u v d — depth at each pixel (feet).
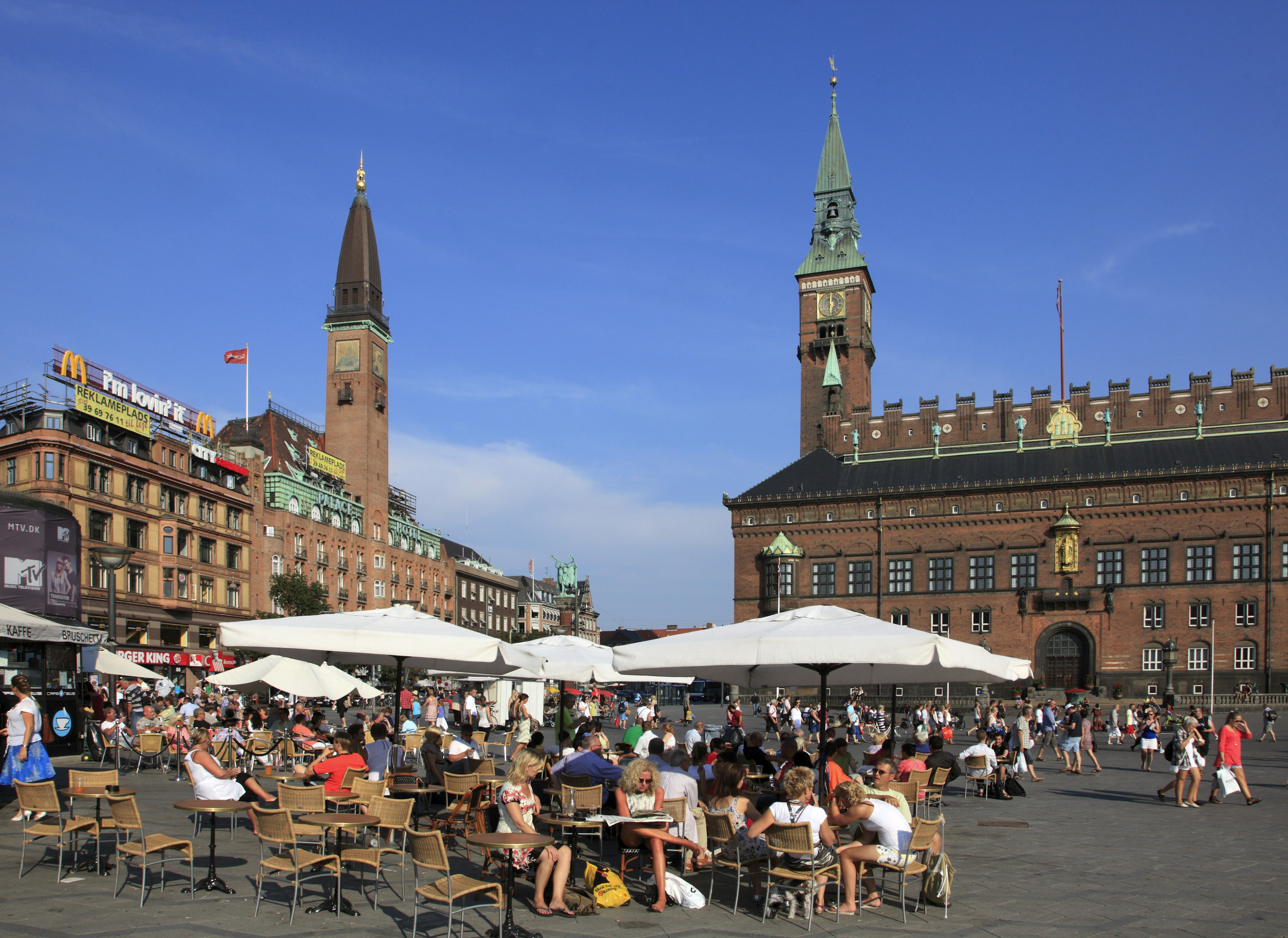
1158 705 282.56
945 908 46.47
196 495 289.12
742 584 356.79
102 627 243.19
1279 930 43.50
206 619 286.05
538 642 91.61
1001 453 345.10
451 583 508.12
